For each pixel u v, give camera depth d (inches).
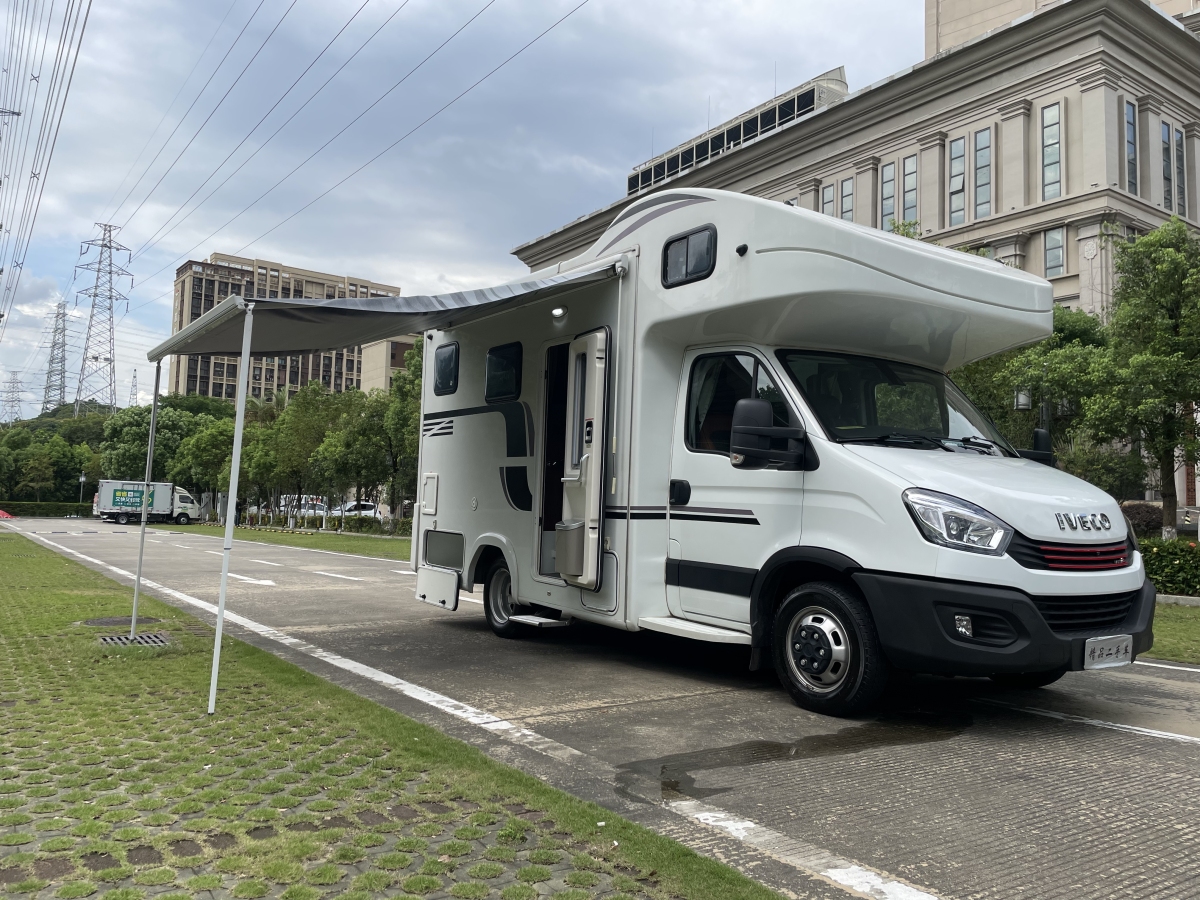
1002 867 129.0
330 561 776.3
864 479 210.7
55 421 4330.7
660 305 262.1
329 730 195.0
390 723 199.8
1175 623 383.6
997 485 203.2
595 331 281.9
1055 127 1540.4
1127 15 1488.7
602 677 265.4
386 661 288.2
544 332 311.0
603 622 273.0
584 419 285.1
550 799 152.7
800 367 238.7
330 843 132.4
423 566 378.3
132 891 115.0
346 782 159.8
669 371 268.2
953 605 193.6
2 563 681.0
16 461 3297.2
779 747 191.5
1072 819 148.7
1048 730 207.8
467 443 353.7
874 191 1818.4
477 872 123.0
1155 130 1573.6
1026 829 144.0
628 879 121.3
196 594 482.6
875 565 205.9
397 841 133.7
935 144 1700.3
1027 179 1573.6
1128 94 1533.0
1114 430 599.5
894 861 130.9
